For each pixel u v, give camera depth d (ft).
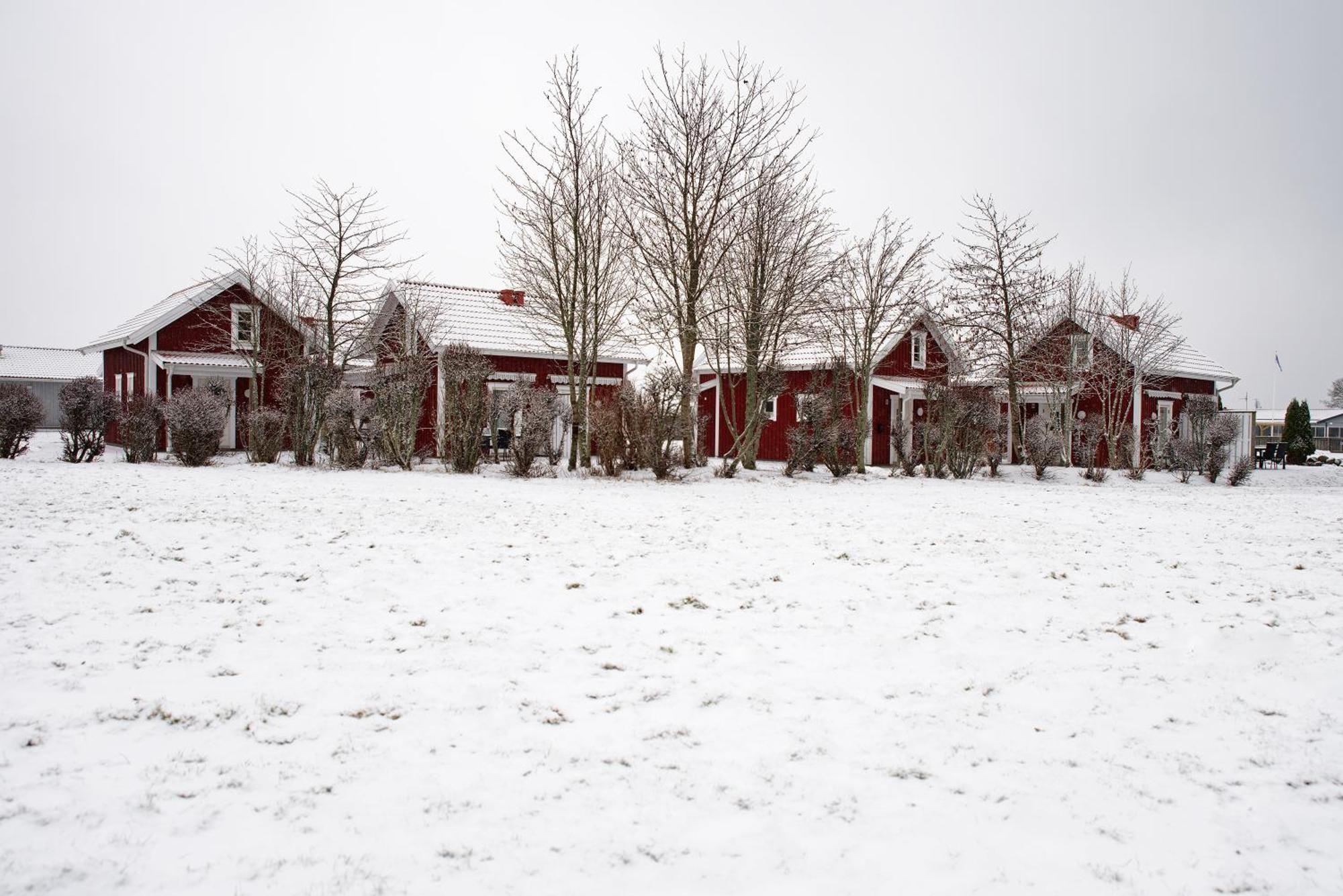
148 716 14.84
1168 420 101.40
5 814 11.39
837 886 10.27
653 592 24.13
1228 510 47.09
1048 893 10.17
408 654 18.52
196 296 90.94
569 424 66.80
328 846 10.85
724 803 12.29
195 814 11.59
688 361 66.64
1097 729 15.10
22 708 14.98
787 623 21.45
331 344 67.92
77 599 21.71
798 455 66.44
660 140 67.36
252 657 17.99
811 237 68.39
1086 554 30.53
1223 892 10.23
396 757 13.57
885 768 13.50
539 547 30.14
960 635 20.56
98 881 9.93
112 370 104.99
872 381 90.33
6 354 191.31
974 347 89.40
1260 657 18.80
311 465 64.23
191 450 60.18
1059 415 92.27
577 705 15.93
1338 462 138.82
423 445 76.33
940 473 71.00
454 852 10.77
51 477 47.65
